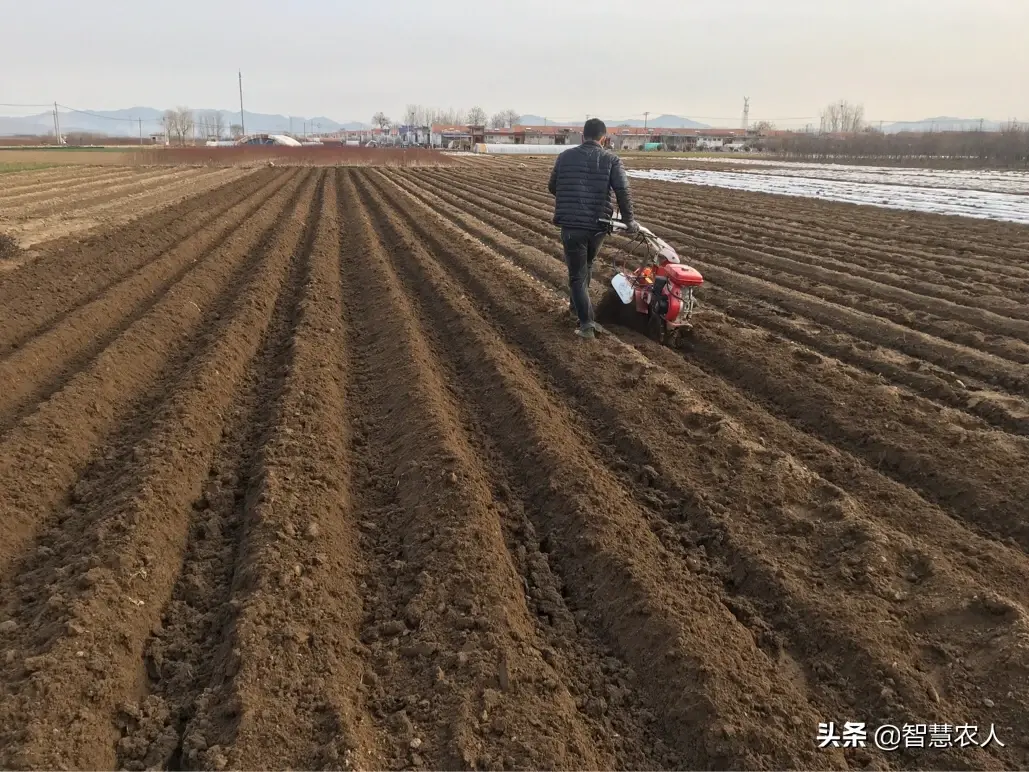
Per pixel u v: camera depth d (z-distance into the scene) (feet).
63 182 98.17
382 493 16.42
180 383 21.22
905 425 19.61
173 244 44.75
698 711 10.27
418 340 25.82
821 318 31.12
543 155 267.18
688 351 27.20
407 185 102.58
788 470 16.76
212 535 14.52
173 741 9.73
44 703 9.71
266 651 10.85
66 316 27.35
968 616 12.10
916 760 9.71
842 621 11.96
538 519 15.42
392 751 9.53
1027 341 28.19
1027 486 16.08
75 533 14.26
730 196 92.27
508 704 10.27
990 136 227.20
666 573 13.21
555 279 37.91
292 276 37.83
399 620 12.09
